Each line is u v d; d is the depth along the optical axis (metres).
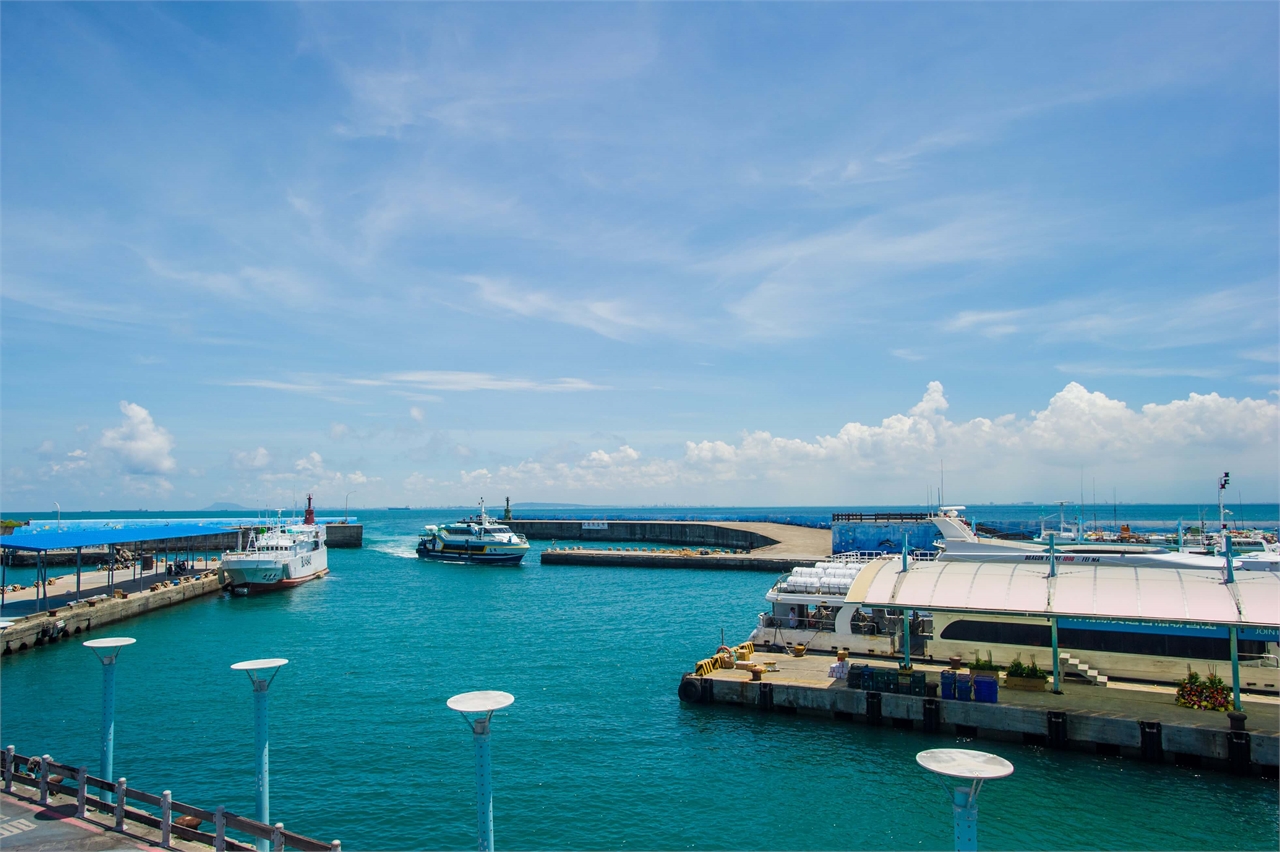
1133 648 35.62
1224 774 28.97
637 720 36.59
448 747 33.31
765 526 165.62
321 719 37.16
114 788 20.39
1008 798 27.52
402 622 65.31
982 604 35.00
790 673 38.84
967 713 33.00
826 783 29.33
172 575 88.12
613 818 26.77
